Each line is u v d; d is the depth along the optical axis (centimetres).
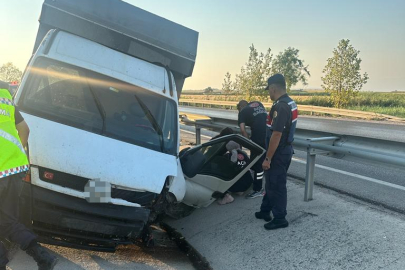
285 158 420
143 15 555
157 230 485
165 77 513
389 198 518
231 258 392
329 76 2841
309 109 2739
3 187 292
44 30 533
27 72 438
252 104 578
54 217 332
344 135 509
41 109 413
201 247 428
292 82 4391
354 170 727
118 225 345
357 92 2800
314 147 478
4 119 303
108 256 384
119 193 358
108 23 522
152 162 395
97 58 479
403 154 424
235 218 479
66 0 503
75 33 524
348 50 2772
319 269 343
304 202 496
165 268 369
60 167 345
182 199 454
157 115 460
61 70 446
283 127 406
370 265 337
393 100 3375
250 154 496
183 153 507
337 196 514
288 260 365
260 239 413
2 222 301
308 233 407
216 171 493
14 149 302
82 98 438
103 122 422
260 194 541
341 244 376
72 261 362
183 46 567
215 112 2853
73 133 388
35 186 336
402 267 328
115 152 383
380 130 1662
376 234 387
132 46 553
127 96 455
